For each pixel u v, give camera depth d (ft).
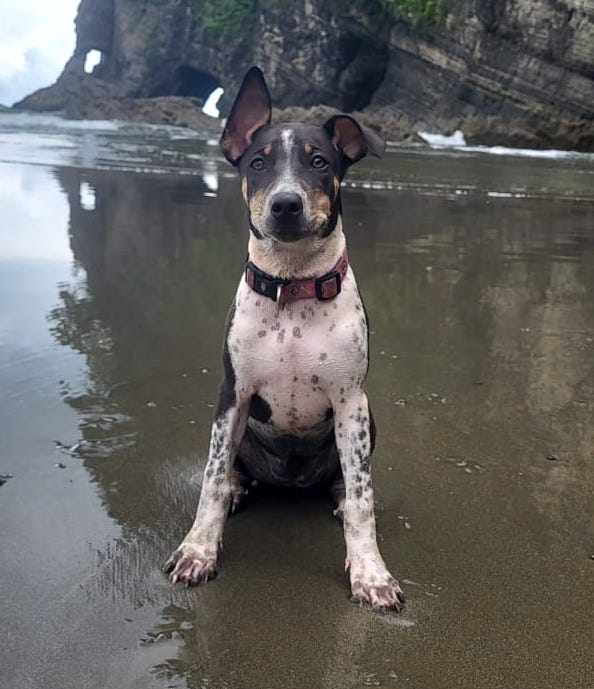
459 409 2.97
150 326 3.68
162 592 1.88
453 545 2.12
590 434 2.78
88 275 4.40
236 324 2.12
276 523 2.26
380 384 3.18
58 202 6.33
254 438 2.34
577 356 3.54
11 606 1.77
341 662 1.67
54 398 2.89
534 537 2.16
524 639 1.75
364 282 4.54
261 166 2.16
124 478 2.37
